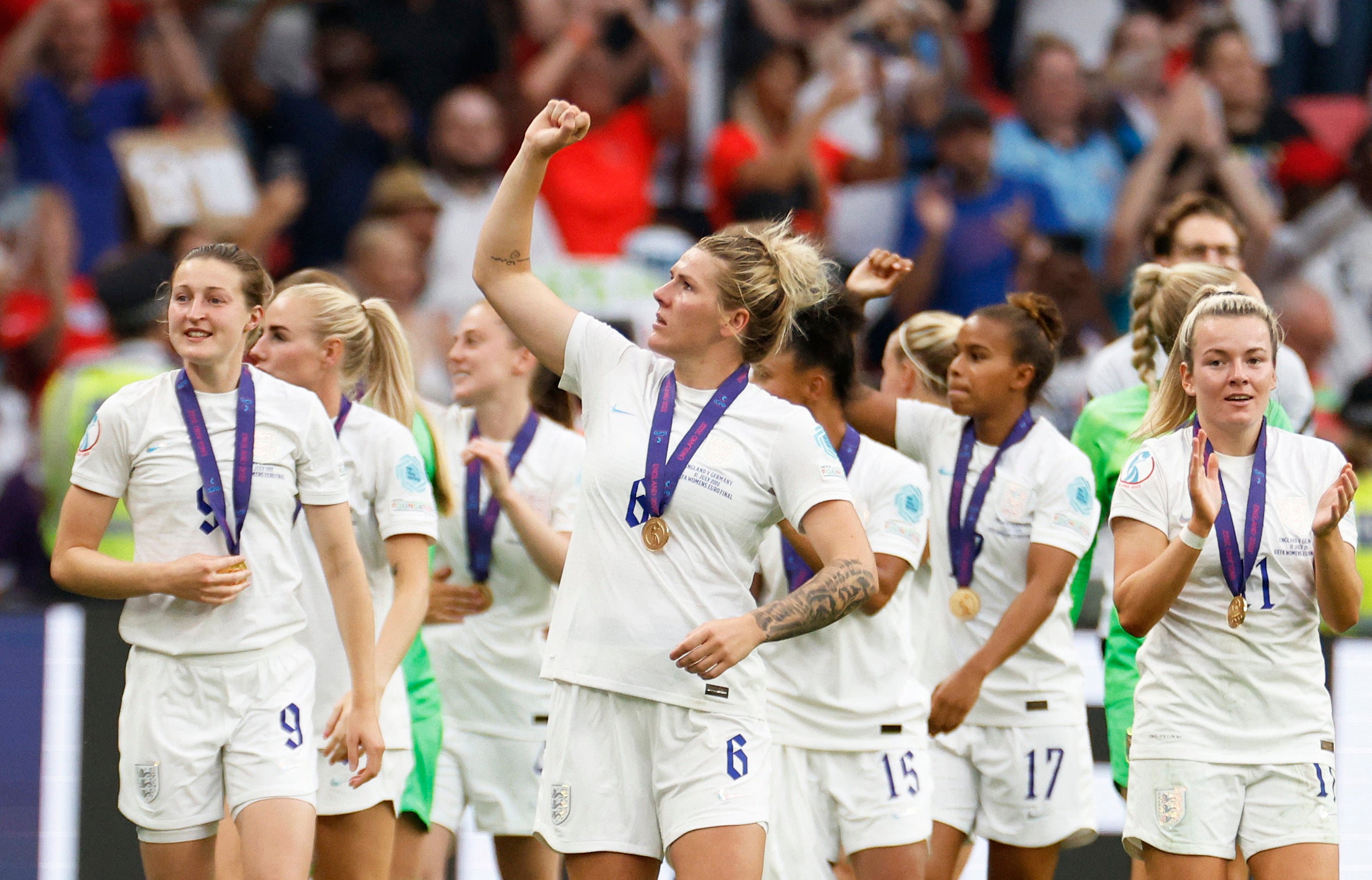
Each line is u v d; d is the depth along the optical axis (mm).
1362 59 44375
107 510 14680
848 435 17734
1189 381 15398
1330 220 39000
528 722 19656
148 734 14539
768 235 14320
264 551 14844
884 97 39219
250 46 38969
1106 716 19562
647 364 14109
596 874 13383
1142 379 19281
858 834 17250
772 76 38719
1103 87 39719
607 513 13562
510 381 19891
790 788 17328
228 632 14602
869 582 13281
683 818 13195
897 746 17359
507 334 19797
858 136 39875
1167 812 14922
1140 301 19062
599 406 13922
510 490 18406
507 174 14047
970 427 19391
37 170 37406
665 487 13406
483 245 14211
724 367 13984
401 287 35062
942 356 20734
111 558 14359
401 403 18156
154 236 34438
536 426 20188
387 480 16938
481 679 19734
